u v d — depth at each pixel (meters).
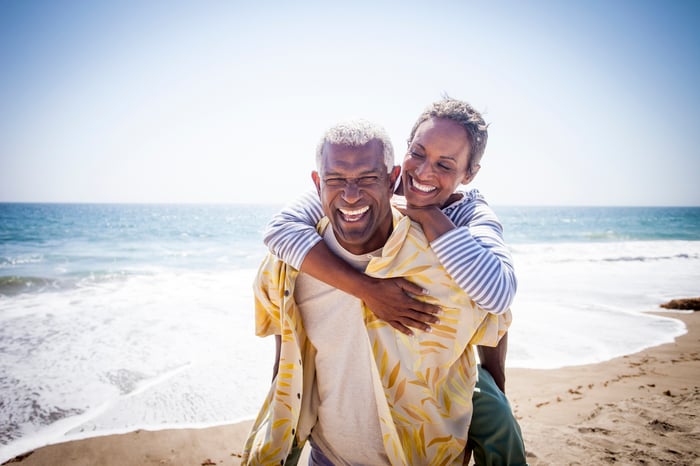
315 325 2.00
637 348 6.72
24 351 6.48
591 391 5.04
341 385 1.96
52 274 15.87
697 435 3.86
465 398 1.98
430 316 1.82
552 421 4.28
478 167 2.21
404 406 1.88
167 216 76.12
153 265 19.39
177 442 4.05
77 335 7.28
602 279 13.44
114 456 3.83
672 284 12.55
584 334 7.42
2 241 31.95
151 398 4.95
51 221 55.31
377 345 1.88
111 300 10.28
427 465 1.90
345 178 1.78
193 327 7.79
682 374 5.58
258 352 6.46
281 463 1.93
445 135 2.03
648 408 4.49
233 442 4.07
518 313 8.88
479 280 1.67
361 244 1.92
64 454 3.85
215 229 44.41
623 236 38.66
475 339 1.97
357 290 1.82
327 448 2.07
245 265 19.41
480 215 2.04
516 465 2.14
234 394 5.06
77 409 4.70
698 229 47.72
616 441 3.82
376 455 1.92
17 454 3.84
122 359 6.17
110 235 36.78
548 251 23.39
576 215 94.06
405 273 1.85
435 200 2.12
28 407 4.72
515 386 5.23
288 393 1.96
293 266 1.92
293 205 2.15
